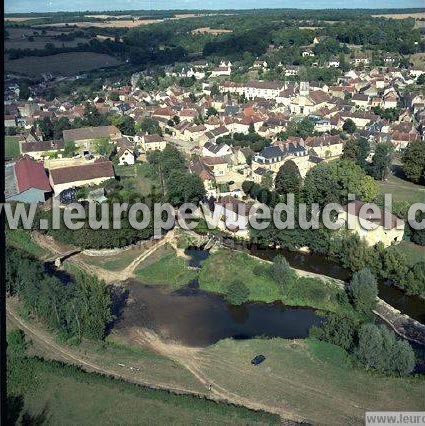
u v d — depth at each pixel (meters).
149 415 87.75
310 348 106.56
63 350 106.31
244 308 125.62
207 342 112.50
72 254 148.00
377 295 127.06
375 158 199.88
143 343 111.56
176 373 100.56
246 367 101.81
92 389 93.81
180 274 138.88
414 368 101.06
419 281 126.25
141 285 134.88
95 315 110.69
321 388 94.62
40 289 116.44
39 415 88.00
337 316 114.19
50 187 180.50
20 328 112.62
